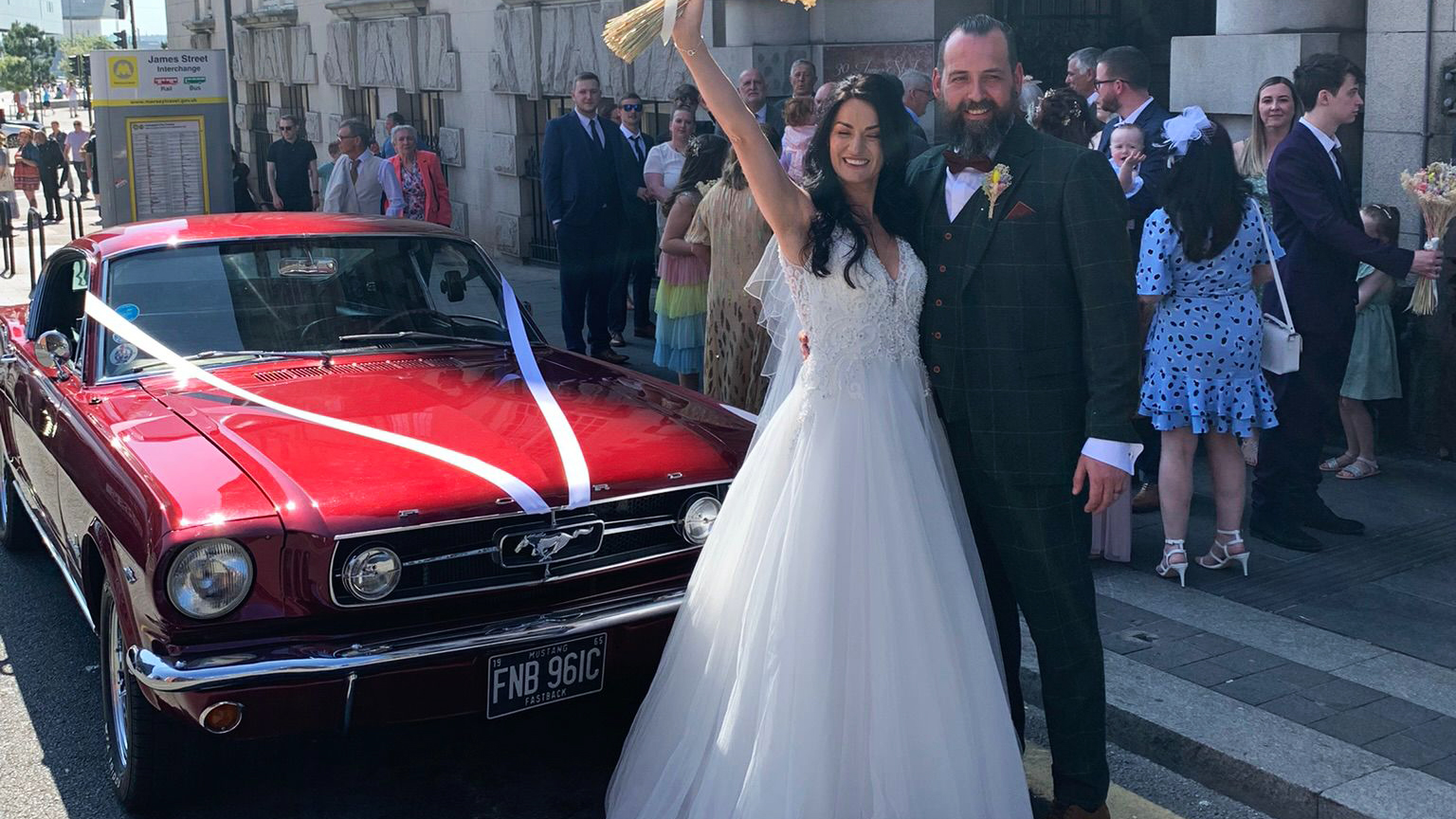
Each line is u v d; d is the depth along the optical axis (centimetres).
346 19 1980
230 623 354
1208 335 520
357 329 520
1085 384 347
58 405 482
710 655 359
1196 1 1041
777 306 373
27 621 559
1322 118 577
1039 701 460
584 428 431
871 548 334
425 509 367
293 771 425
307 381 474
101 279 512
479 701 370
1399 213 690
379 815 398
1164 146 525
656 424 441
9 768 431
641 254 1070
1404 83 713
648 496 402
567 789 414
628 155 1027
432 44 1706
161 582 349
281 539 355
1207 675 452
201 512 356
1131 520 569
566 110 1500
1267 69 746
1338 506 627
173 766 386
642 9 323
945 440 360
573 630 376
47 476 494
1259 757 395
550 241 1572
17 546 646
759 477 355
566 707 426
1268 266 534
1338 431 739
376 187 1116
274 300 520
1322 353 571
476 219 1692
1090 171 336
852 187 349
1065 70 1034
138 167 1205
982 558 372
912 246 352
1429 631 485
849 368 341
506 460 396
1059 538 349
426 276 548
